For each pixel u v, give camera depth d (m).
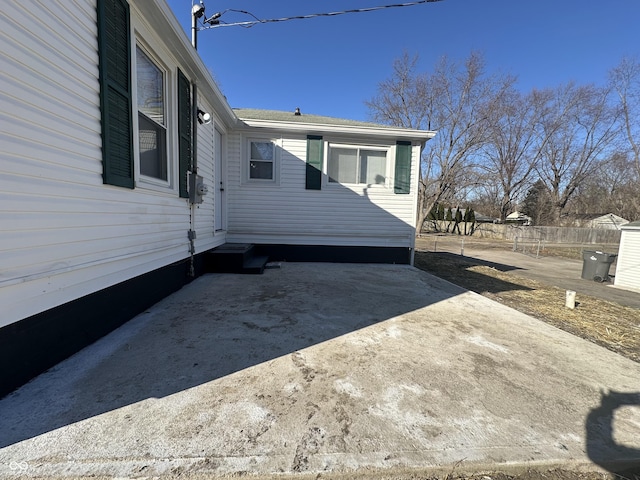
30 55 1.79
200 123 4.86
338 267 6.52
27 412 1.58
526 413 1.76
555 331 3.17
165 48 3.58
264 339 2.64
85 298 2.37
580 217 29.95
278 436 1.48
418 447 1.46
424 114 24.06
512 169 27.17
